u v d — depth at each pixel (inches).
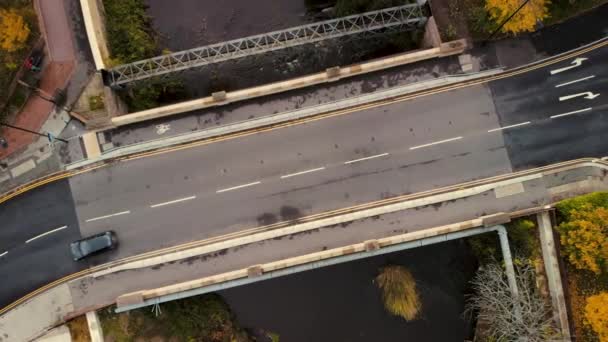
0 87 1653.5
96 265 1675.7
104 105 1711.4
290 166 1700.3
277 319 1803.6
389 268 1759.4
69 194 1700.3
